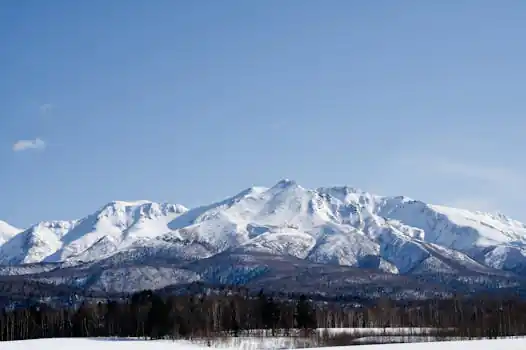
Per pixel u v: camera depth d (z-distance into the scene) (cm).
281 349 18912
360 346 17600
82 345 19562
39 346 19112
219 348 19112
